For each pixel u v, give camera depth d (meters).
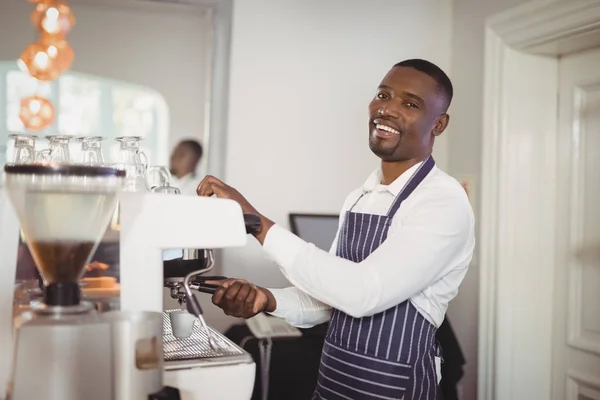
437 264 1.34
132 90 2.43
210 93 2.52
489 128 2.41
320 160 2.68
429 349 1.49
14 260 1.02
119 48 2.40
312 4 2.66
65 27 2.32
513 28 2.30
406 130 1.46
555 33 2.12
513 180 2.36
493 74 2.40
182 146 2.50
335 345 1.50
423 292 1.44
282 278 2.60
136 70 2.43
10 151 2.30
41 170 0.86
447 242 1.35
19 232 1.03
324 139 2.69
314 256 1.23
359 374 1.45
